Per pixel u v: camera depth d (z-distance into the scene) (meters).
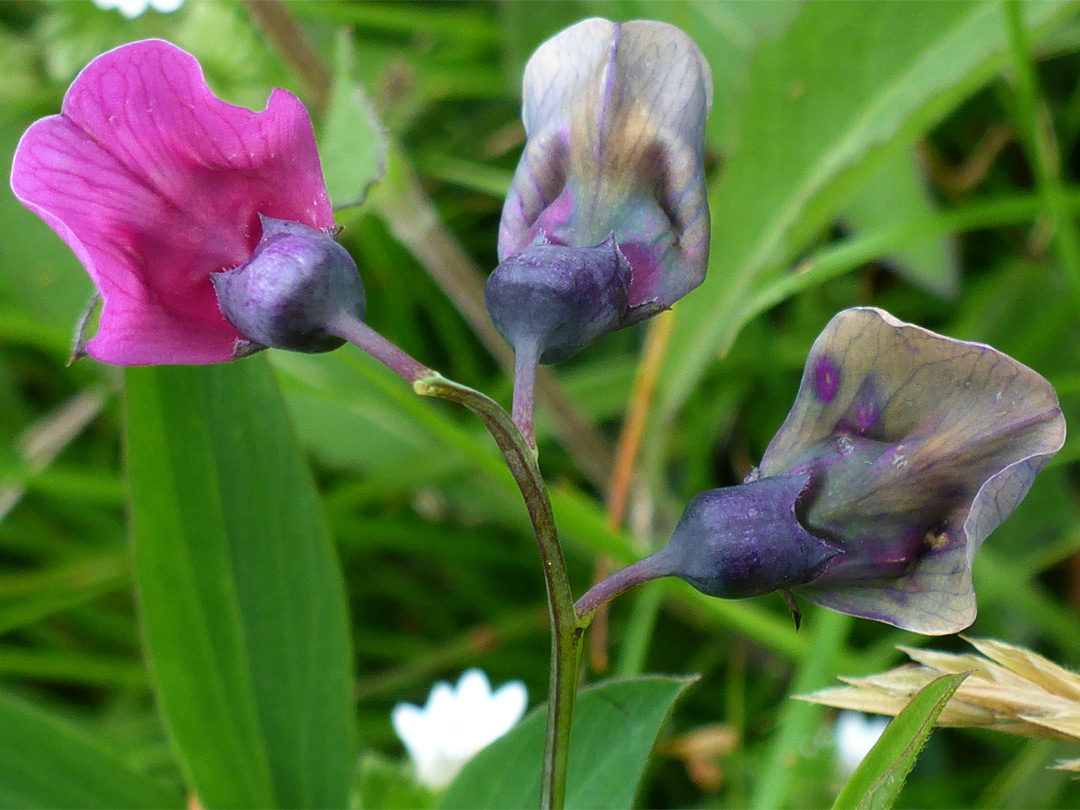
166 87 0.10
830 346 0.10
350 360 0.16
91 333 0.12
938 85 0.17
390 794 0.15
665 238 0.10
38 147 0.10
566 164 0.10
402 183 0.18
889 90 0.18
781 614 0.19
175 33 0.21
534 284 0.10
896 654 0.19
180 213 0.10
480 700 0.18
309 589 0.14
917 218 0.20
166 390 0.14
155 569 0.14
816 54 0.17
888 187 0.21
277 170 0.10
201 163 0.10
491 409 0.09
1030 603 0.19
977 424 0.10
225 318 0.10
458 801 0.13
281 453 0.14
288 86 0.20
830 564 0.10
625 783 0.12
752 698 0.21
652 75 0.10
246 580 0.14
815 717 0.16
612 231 0.10
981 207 0.18
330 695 0.14
